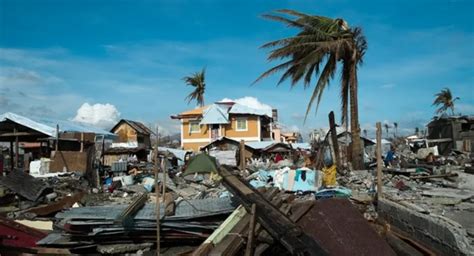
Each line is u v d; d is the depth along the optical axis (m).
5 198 13.99
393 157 25.95
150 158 32.75
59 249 7.80
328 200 8.43
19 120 22.58
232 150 36.84
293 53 20.97
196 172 17.06
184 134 46.06
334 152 18.75
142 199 9.34
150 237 8.03
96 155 23.31
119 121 46.31
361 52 20.80
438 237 6.88
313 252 6.14
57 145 22.62
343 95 21.59
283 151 39.34
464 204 12.05
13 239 8.08
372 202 11.12
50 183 18.25
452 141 43.84
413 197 12.89
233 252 6.14
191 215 8.19
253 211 6.77
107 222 7.90
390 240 7.40
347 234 7.15
